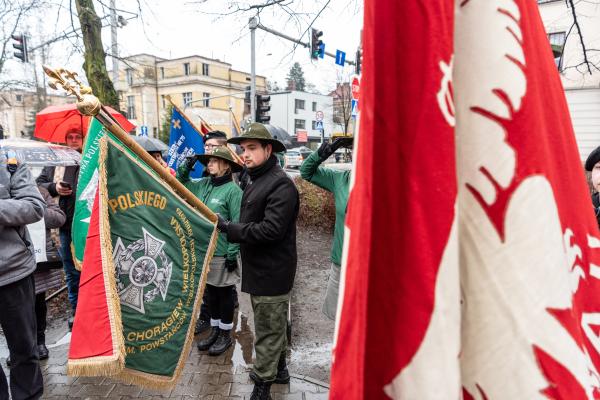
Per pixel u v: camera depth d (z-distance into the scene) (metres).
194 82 46.78
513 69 0.76
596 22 12.56
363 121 0.69
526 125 0.75
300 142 50.03
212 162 3.75
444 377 0.69
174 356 2.27
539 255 0.73
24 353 2.55
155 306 2.21
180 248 2.32
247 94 14.06
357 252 0.68
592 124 14.20
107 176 2.06
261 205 2.75
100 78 7.82
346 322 0.70
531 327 0.72
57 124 4.58
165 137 37.22
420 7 0.70
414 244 0.70
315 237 8.81
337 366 0.72
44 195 3.40
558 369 0.72
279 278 2.72
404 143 0.71
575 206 0.90
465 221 0.77
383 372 0.73
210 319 4.18
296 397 3.06
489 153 0.76
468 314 0.76
